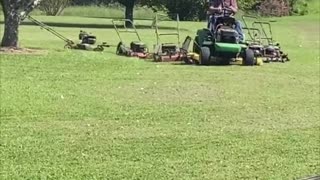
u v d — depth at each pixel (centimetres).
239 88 1570
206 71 1870
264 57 2216
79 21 5209
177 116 1199
